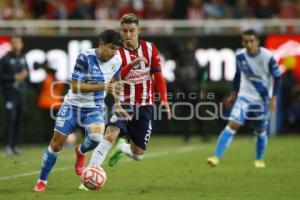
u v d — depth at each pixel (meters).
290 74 75.12
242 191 34.53
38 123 71.50
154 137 75.12
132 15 35.78
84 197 31.97
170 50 74.12
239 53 45.00
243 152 58.66
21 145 70.44
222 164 48.69
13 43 59.56
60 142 33.06
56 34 73.56
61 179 39.41
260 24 78.12
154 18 81.88
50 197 31.86
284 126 76.94
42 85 71.75
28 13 82.81
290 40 74.56
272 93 45.41
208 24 77.38
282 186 36.53
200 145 66.62
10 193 33.22
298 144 65.81
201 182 38.25
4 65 59.09
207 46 74.81
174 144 67.75
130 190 34.78
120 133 35.69
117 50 34.25
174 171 44.00
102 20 79.25
